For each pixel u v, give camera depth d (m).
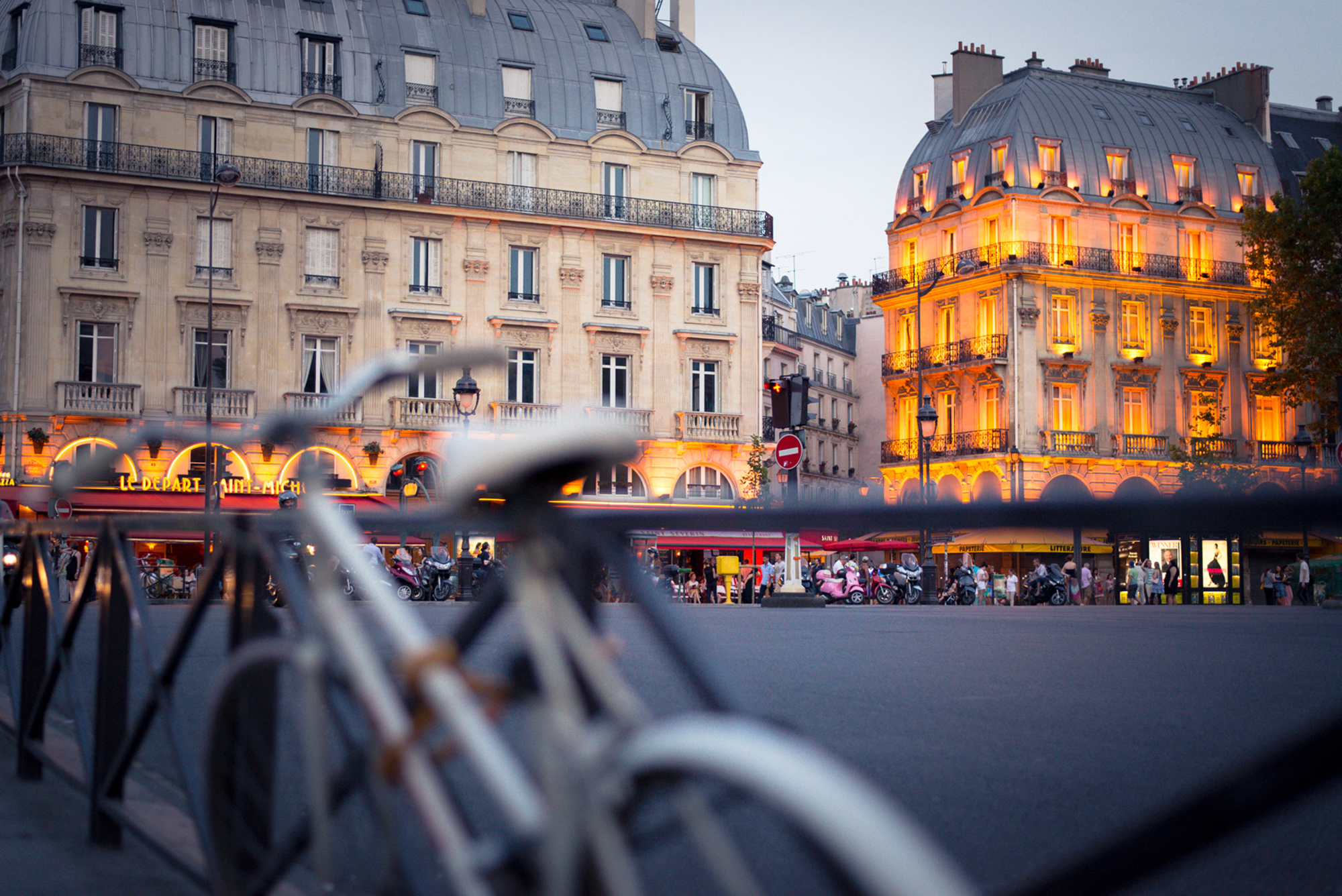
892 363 64.81
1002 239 60.06
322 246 46.03
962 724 7.50
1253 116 66.69
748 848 4.16
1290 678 10.69
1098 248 60.81
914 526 1.85
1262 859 4.19
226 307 44.62
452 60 48.53
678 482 49.88
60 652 4.75
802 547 49.19
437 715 1.82
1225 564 49.03
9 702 6.36
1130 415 61.09
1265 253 49.94
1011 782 5.57
